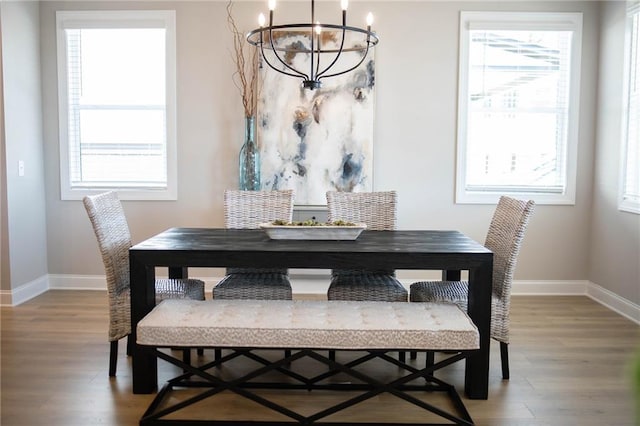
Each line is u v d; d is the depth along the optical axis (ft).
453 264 9.14
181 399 9.19
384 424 8.38
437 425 8.33
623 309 14.33
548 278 16.44
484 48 15.97
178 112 16.10
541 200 16.17
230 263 9.21
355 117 15.78
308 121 15.80
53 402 9.04
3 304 14.57
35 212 15.79
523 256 16.38
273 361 11.08
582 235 16.29
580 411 8.84
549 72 16.05
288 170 15.92
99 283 16.53
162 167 16.40
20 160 14.96
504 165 16.31
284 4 15.72
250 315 8.54
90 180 16.43
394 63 15.89
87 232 16.44
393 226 12.58
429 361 9.98
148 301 9.33
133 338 9.32
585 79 15.90
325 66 15.71
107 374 10.18
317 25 8.13
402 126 16.06
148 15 15.79
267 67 15.74
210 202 16.34
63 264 16.49
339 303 9.23
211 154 16.20
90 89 16.25
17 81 14.78
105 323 13.23
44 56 15.99
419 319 8.45
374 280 11.19
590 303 15.39
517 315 14.20
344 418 8.61
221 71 15.94
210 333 8.13
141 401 9.09
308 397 9.33
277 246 9.56
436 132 16.08
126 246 10.93
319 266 9.16
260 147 15.89
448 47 15.85
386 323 8.27
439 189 16.24
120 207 11.10
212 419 8.51
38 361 10.80
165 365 10.81
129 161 16.42
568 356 11.26
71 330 12.68
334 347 8.10
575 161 16.08
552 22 15.69
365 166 15.87
